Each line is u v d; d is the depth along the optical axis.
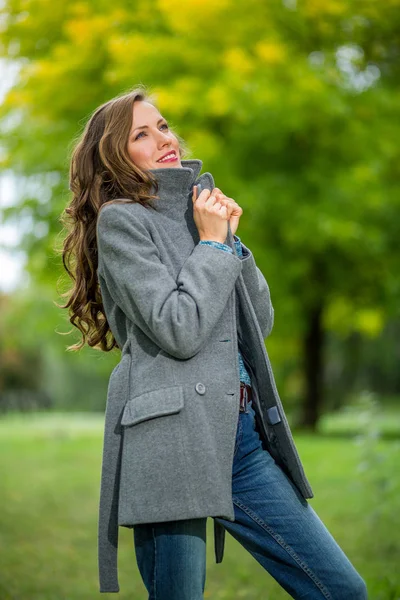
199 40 11.88
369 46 13.93
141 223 2.74
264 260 14.01
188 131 12.25
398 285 16.17
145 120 2.91
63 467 11.80
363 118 13.48
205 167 12.40
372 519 6.53
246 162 13.66
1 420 26.88
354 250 14.91
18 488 9.62
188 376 2.63
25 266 14.31
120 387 2.73
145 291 2.61
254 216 13.63
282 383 24.02
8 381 35.00
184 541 2.60
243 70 11.68
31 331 19.55
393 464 7.82
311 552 2.71
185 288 2.62
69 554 6.08
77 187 2.99
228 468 2.62
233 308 2.77
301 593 2.73
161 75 11.99
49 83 12.20
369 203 13.45
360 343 23.81
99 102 12.59
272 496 2.74
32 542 6.53
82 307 3.06
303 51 13.41
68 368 35.72
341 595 2.71
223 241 2.77
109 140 2.86
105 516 2.75
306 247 14.81
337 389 26.30
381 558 5.64
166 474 2.57
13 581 5.23
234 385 2.68
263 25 12.20
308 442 13.23
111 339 3.21
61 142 12.90
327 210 13.41
